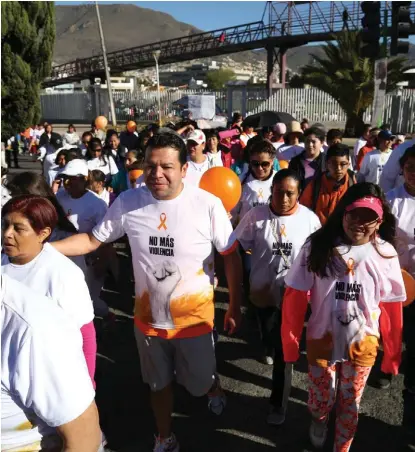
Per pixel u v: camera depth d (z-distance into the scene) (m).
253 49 35.25
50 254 2.30
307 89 31.61
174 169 2.50
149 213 2.62
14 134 14.73
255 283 3.42
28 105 14.47
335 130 7.20
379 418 3.43
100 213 4.20
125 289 5.90
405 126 27.12
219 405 3.42
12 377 1.37
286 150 7.48
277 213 3.37
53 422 1.39
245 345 4.49
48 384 1.37
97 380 3.94
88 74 46.31
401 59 26.09
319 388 2.76
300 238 3.33
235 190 3.69
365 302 2.55
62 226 3.23
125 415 3.49
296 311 2.73
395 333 2.71
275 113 14.38
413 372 3.11
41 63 14.52
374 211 2.39
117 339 4.65
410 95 26.73
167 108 39.06
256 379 3.94
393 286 2.61
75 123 43.03
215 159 6.54
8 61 13.55
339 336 2.62
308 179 4.71
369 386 3.83
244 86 34.88
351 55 26.28
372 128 9.52
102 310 4.57
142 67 42.69
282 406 3.29
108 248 4.38
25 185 3.11
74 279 2.27
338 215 2.53
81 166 4.17
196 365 2.75
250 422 3.39
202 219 2.61
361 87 25.89
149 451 3.10
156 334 2.71
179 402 3.61
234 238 2.73
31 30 13.79
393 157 4.53
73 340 1.45
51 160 8.11
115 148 9.15
